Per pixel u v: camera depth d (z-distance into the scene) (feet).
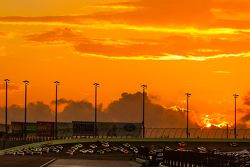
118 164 583.58
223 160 398.42
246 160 416.87
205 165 408.05
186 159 451.12
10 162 582.35
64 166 535.19
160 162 552.82
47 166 527.40
